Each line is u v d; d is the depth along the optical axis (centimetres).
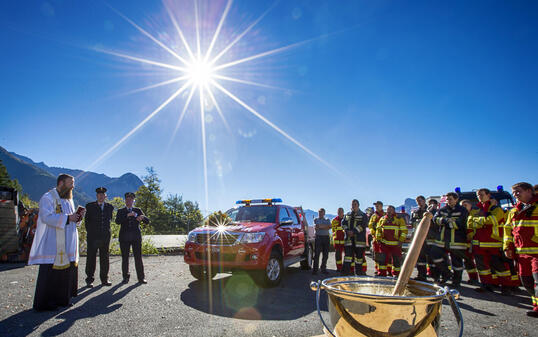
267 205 818
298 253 855
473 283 776
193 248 670
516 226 523
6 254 941
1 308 479
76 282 531
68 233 487
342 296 143
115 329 392
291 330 395
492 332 406
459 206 714
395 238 816
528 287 512
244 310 488
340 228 937
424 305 133
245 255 634
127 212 698
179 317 445
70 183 501
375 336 135
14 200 966
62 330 387
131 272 827
